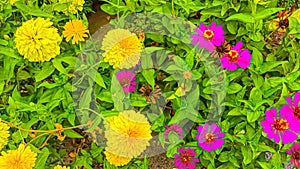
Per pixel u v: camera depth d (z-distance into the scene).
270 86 0.73
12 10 0.74
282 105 0.72
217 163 0.80
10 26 0.77
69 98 0.73
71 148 0.87
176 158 0.77
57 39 0.69
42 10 0.75
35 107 0.72
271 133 0.71
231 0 0.73
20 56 0.73
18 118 0.74
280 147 0.73
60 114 0.73
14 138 0.71
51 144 0.80
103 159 0.80
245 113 0.72
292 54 0.75
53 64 0.72
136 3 0.75
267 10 0.71
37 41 0.67
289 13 0.76
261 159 0.78
